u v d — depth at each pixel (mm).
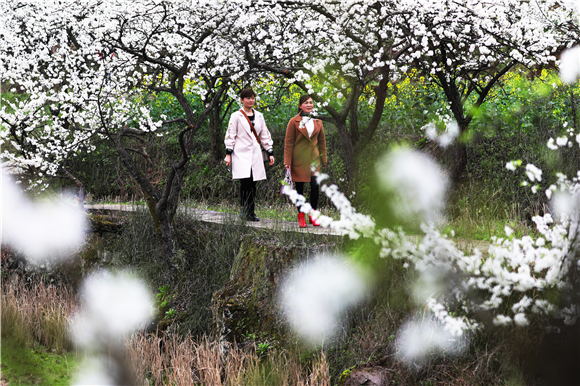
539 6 8570
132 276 9094
